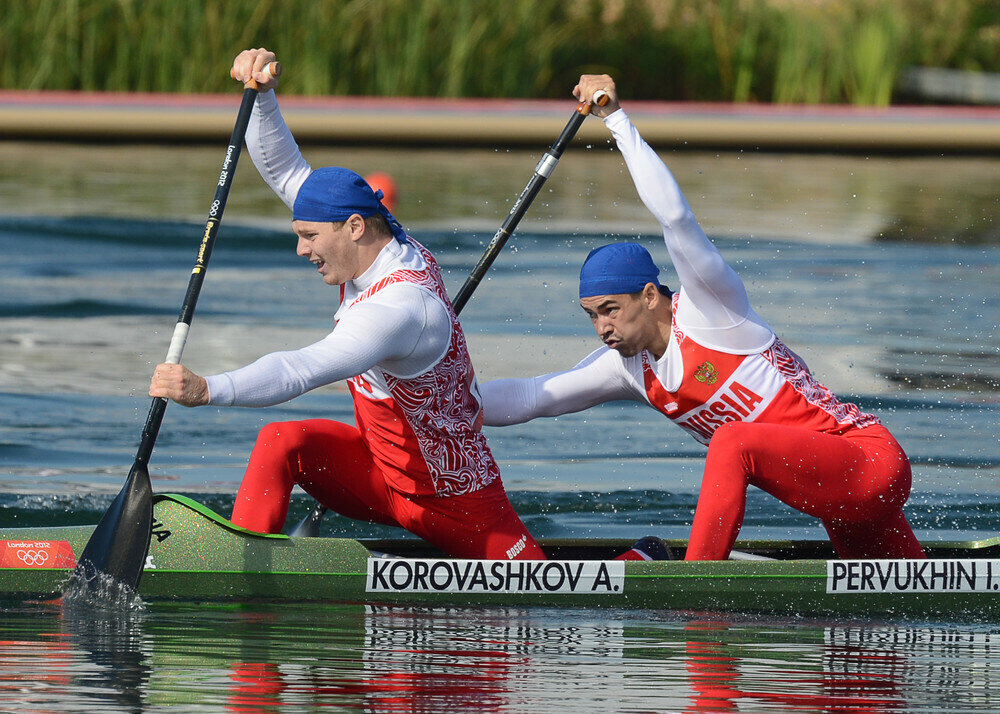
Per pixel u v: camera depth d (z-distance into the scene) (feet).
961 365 84.94
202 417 73.67
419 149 170.30
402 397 45.16
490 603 46.06
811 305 99.35
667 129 173.88
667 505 61.72
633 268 47.29
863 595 46.83
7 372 79.46
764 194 142.61
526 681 36.63
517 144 172.76
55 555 45.65
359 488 47.80
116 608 43.50
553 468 67.36
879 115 184.65
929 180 154.71
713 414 48.39
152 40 180.96
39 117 166.61
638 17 199.21
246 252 115.85
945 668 39.40
